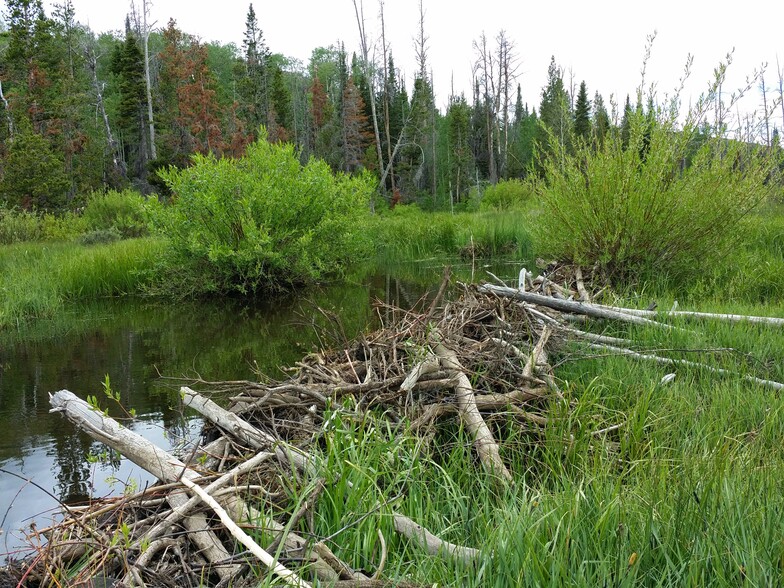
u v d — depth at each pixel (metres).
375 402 4.44
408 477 3.49
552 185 9.48
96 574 2.77
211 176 13.49
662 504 2.84
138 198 14.27
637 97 8.67
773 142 8.48
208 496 3.00
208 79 47.81
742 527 2.57
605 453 3.78
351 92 48.16
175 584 2.67
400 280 14.73
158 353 8.31
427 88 50.84
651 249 8.86
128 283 13.95
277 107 57.25
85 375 7.26
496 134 61.72
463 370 4.61
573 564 2.54
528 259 17.22
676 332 5.96
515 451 3.98
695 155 8.94
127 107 47.72
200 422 5.57
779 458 3.47
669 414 4.30
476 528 3.14
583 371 5.30
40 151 28.27
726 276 8.97
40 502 4.20
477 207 39.53
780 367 5.28
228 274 13.11
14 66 42.00
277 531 2.98
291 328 9.73
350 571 2.70
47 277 13.54
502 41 53.19
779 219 12.57
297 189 13.91
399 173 51.38
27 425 5.68
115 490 4.35
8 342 9.19
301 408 4.48
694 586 2.34
